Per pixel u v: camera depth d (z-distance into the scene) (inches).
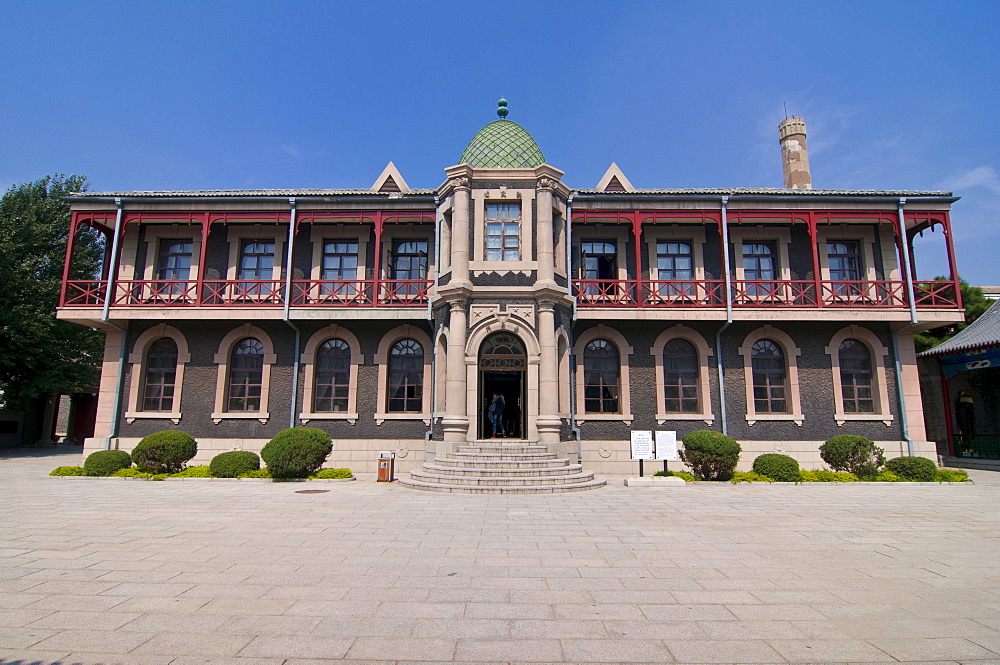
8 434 1072.2
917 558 275.9
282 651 164.9
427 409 657.6
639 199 644.7
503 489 483.8
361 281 649.6
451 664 158.1
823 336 667.4
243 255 705.6
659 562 265.0
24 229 968.3
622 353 663.1
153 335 673.6
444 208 638.5
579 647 170.2
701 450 560.4
